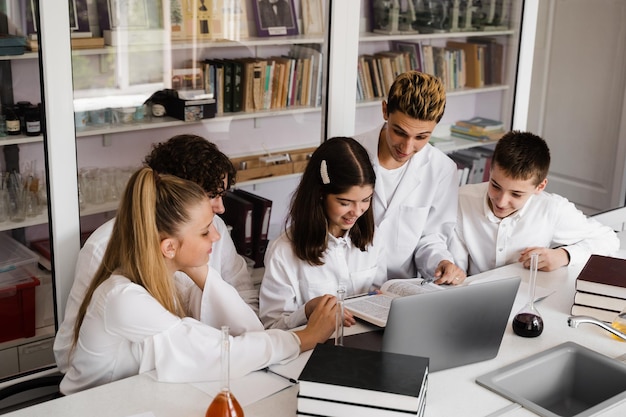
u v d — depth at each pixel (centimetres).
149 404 164
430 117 229
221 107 278
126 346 179
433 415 161
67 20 227
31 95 232
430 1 332
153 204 172
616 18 372
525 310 204
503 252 267
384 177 257
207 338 176
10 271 247
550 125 398
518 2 349
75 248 245
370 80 319
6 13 223
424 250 265
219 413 149
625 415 164
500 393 171
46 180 238
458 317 177
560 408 190
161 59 258
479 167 372
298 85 295
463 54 350
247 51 279
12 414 159
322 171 214
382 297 220
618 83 379
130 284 174
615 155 391
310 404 153
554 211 266
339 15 291
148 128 261
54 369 260
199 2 263
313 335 193
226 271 253
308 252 224
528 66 358
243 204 292
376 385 149
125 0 245
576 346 194
